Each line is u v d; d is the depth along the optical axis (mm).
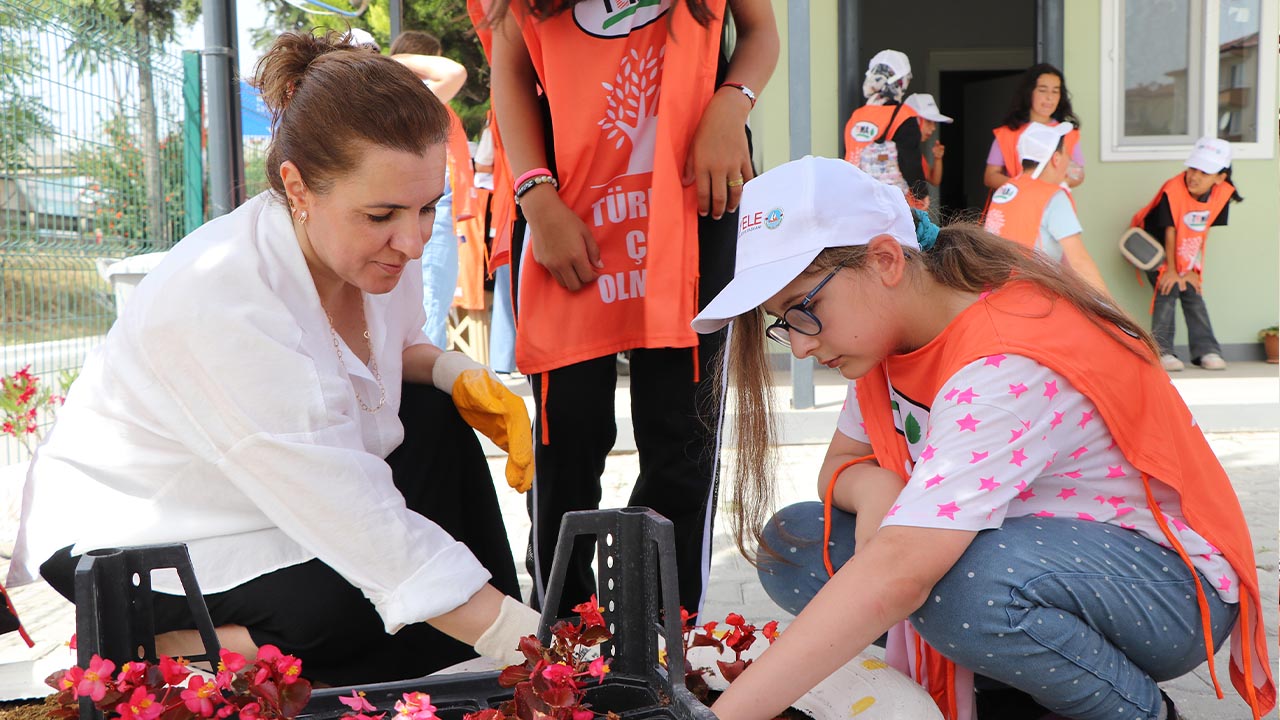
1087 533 1627
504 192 4641
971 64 10641
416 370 2047
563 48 2039
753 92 2117
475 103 9992
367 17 9938
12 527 2379
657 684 1401
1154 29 7344
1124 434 1602
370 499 1564
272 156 1619
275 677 1217
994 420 1525
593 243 2078
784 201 1593
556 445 2172
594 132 2049
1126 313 1666
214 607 1645
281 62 1581
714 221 2145
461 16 9859
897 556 1494
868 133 6570
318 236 1569
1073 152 6285
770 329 1688
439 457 1954
